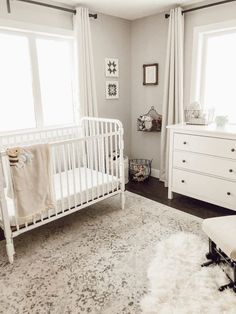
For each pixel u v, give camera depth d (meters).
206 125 2.88
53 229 2.48
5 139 2.70
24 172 1.93
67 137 3.20
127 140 4.16
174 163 2.96
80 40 3.09
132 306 1.58
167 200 3.10
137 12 3.40
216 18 2.92
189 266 1.89
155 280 1.77
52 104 3.23
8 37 2.74
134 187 3.56
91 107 3.33
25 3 2.71
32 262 2.00
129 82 3.98
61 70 3.23
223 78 3.13
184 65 3.31
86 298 1.65
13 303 1.62
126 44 3.80
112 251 2.11
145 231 2.40
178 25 3.10
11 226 1.99
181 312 1.51
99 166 2.99
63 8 2.96
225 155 2.49
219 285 1.70
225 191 2.57
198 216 2.67
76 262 1.99
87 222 2.60
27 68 2.92
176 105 3.33
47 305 1.60
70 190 2.46
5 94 2.82
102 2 2.99
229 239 1.59
